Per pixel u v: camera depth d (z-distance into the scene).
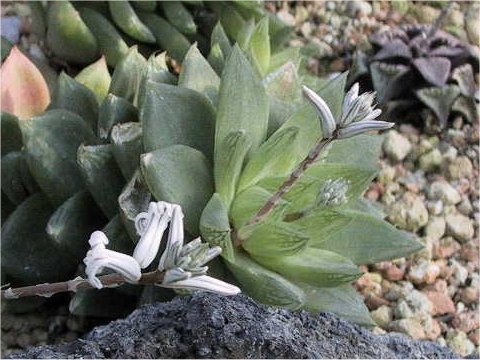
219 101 0.38
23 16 0.64
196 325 0.31
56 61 0.61
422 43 0.62
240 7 0.60
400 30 0.65
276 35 0.60
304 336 0.32
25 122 0.41
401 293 0.52
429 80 0.60
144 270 0.38
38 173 0.41
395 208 0.57
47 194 0.42
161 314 0.32
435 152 0.61
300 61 0.55
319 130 0.39
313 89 0.52
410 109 0.63
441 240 0.57
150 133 0.38
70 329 0.45
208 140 0.40
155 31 0.59
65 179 0.42
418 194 0.59
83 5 0.59
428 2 0.73
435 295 0.53
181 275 0.21
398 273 0.53
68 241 0.40
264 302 0.37
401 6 0.72
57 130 0.42
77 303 0.40
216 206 0.36
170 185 0.37
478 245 0.57
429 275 0.53
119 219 0.39
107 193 0.40
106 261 0.21
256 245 0.38
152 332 0.31
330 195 0.28
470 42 0.71
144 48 0.60
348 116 0.25
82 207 0.41
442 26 0.71
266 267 0.39
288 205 0.37
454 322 0.52
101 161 0.40
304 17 0.70
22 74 0.49
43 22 0.61
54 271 0.43
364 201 0.44
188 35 0.61
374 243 0.40
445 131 0.63
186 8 0.62
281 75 0.45
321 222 0.37
